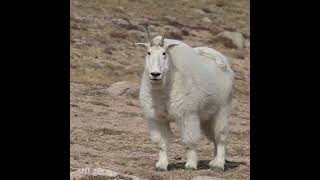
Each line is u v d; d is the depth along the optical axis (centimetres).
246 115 9381
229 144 6462
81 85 10300
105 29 14925
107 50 13438
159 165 4556
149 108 4500
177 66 4447
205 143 6431
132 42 14462
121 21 15750
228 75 4931
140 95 4544
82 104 8681
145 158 5222
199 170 4631
